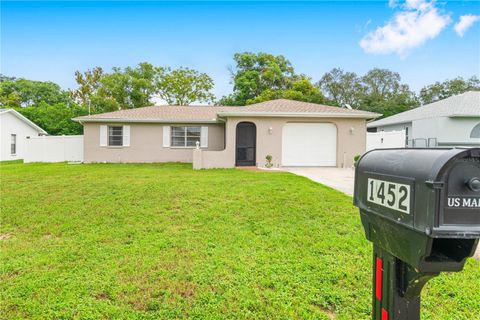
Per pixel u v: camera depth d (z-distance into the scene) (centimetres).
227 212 565
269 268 339
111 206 612
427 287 301
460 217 100
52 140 1759
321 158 1427
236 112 1346
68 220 527
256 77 3262
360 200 148
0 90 3547
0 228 494
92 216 547
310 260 360
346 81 4066
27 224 510
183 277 321
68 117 2567
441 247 117
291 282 309
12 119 2084
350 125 1413
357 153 1413
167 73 3544
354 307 269
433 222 100
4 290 296
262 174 1088
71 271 336
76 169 1264
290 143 1417
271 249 395
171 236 445
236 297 284
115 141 1642
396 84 4094
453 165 100
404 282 128
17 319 251
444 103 2103
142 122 1631
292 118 1402
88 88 3788
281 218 529
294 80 3406
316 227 481
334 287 301
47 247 409
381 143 1606
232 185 827
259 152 1401
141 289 298
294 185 832
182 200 654
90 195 709
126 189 770
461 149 102
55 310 263
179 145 1667
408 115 2264
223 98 3519
